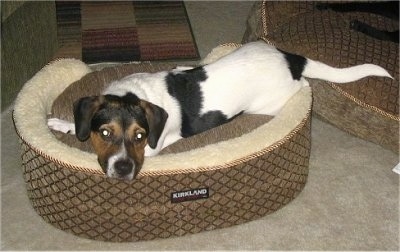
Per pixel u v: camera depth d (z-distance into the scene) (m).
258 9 1.76
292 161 1.34
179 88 1.40
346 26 1.68
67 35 2.01
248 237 1.33
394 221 1.39
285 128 1.32
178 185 1.22
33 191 1.31
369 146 1.61
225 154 1.23
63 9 2.16
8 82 1.60
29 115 1.33
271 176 1.31
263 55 1.44
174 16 2.16
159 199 1.23
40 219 1.34
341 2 1.85
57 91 1.53
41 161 1.23
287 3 1.75
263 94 1.45
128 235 1.28
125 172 1.16
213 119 1.42
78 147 1.41
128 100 1.26
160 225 1.28
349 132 1.62
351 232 1.35
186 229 1.31
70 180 1.21
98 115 1.22
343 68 1.50
